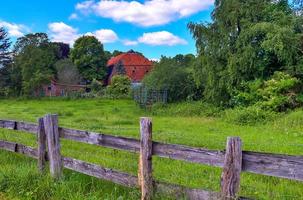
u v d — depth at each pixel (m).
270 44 24.39
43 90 64.06
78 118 23.83
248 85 26.05
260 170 4.54
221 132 17.25
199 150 5.14
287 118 20.30
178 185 5.45
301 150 11.60
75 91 63.94
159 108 31.33
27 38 69.75
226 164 4.78
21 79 66.44
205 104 29.75
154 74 35.59
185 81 34.88
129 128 17.73
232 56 27.02
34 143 11.66
